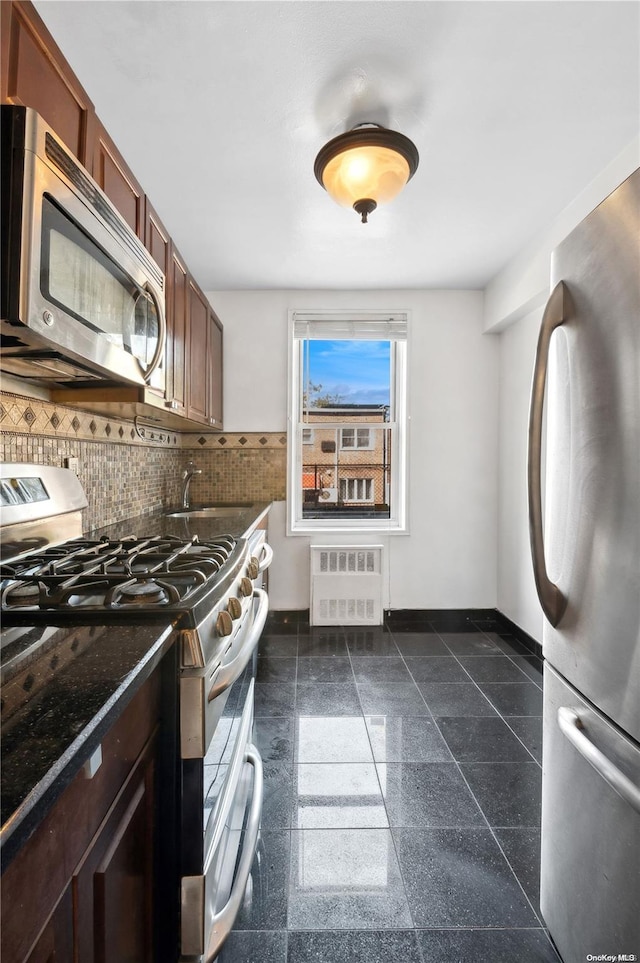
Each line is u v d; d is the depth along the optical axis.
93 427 1.84
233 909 0.93
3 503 0.98
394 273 2.89
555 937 1.01
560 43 1.29
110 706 0.53
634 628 0.72
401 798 1.52
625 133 1.67
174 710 0.81
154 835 0.78
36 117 0.77
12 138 0.75
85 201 0.94
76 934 0.52
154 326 1.41
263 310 3.17
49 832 0.47
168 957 0.81
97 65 1.35
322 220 2.24
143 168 1.84
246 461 3.20
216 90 1.45
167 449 2.87
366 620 3.15
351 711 2.03
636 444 0.71
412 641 2.87
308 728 1.90
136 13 1.19
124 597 0.89
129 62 1.34
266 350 3.18
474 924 1.11
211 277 2.94
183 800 0.82
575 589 0.88
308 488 3.33
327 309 3.17
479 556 3.25
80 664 0.63
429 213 2.18
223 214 2.18
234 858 1.09
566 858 0.95
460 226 2.31
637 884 0.73
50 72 0.96
